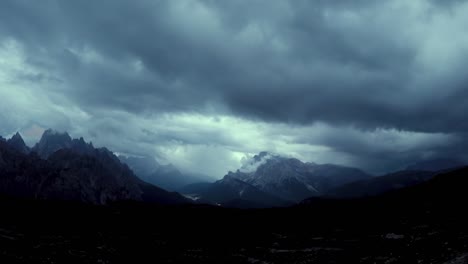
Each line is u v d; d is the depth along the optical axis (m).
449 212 119.06
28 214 156.25
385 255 84.44
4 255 90.31
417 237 94.31
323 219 151.25
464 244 77.19
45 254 96.81
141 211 189.88
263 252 108.31
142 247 116.56
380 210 147.88
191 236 136.38
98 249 109.44
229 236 135.75
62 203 191.38
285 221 158.38
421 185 181.25
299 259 95.38
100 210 185.62
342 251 96.19
